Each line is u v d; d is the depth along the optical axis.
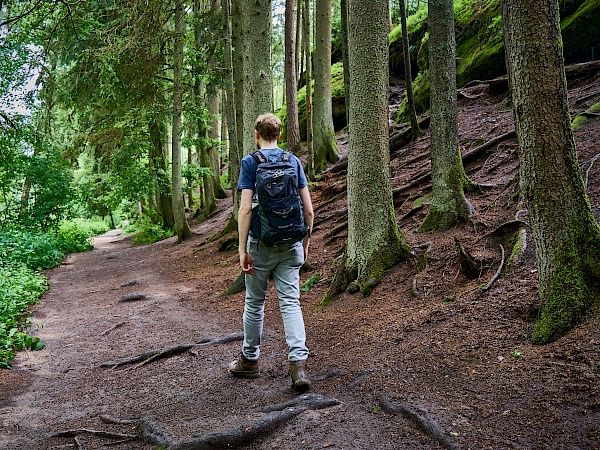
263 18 8.55
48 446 3.44
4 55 13.59
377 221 6.50
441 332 4.34
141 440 3.24
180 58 15.66
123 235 30.75
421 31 18.84
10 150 15.40
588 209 3.85
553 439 2.56
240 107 13.26
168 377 4.80
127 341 6.71
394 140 12.77
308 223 3.87
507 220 6.42
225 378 4.39
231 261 12.19
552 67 3.69
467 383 3.37
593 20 11.74
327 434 2.86
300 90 21.55
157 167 20.89
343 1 10.91
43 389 4.98
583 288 3.70
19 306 8.76
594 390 2.88
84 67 14.84
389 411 3.10
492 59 14.02
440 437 2.68
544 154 3.77
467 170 8.94
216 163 24.92
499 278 5.07
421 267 6.18
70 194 21.19
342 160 14.72
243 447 2.90
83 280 13.64
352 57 6.45
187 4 15.87
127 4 11.45
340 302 6.40
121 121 17.56
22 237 16.94
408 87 12.54
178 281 11.60
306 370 4.24
